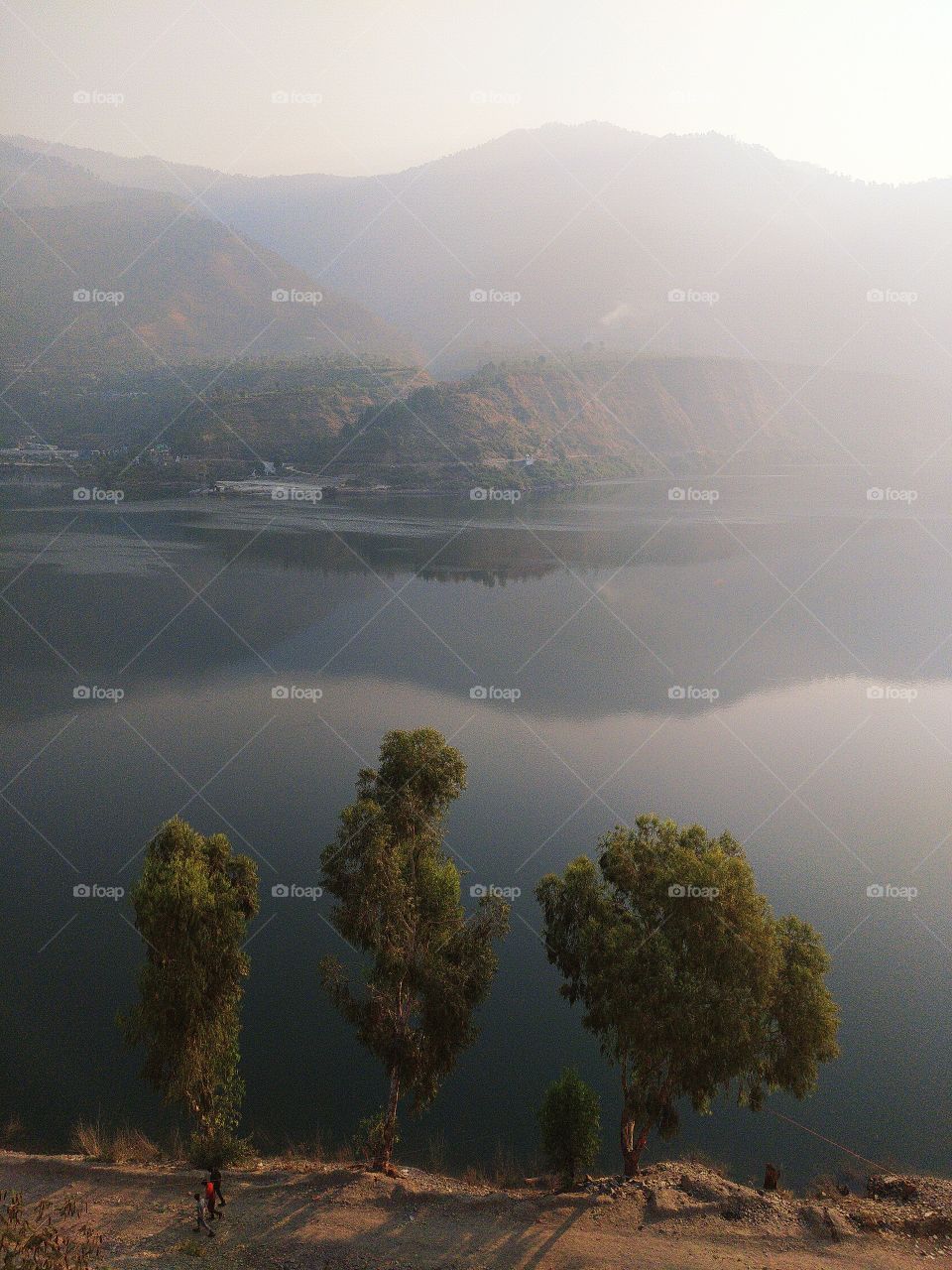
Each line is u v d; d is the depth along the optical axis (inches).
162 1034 1227.9
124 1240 1002.7
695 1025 1121.4
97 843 2721.5
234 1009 1306.6
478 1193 1172.5
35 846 2694.4
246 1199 1107.3
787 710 4035.4
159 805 2989.7
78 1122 1546.5
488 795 3107.8
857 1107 1668.3
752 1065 1189.7
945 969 2126.0
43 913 2330.2
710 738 3686.0
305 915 2320.4
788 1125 1622.8
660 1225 1051.3
